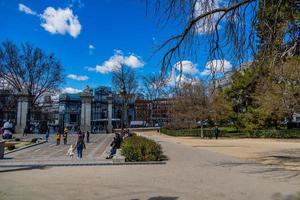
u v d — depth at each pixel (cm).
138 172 1565
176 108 5406
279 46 1259
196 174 1495
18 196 1023
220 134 5331
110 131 6269
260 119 4953
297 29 1253
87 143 3794
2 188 1156
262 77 1927
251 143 3819
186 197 1012
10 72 5850
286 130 4847
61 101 8738
